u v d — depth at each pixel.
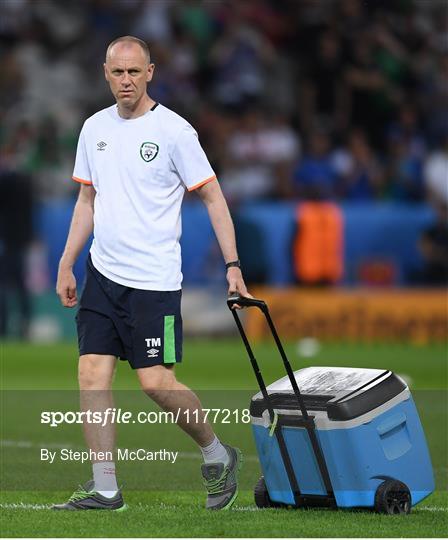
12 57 92.94
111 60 24.72
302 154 90.38
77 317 25.39
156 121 25.00
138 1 96.06
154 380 24.84
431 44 96.06
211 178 25.03
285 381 24.81
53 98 93.69
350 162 87.25
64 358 64.50
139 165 24.89
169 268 24.92
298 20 95.62
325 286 76.69
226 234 24.95
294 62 95.25
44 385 51.38
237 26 95.56
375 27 94.69
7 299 75.44
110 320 25.02
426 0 97.62
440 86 94.75
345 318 76.44
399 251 77.06
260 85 94.56
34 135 85.44
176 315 25.02
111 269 24.91
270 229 75.88
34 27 95.50
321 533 21.77
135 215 24.89
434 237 76.88
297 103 93.31
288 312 76.19
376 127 92.56
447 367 59.12
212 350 69.50
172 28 95.69
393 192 86.69
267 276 76.12
